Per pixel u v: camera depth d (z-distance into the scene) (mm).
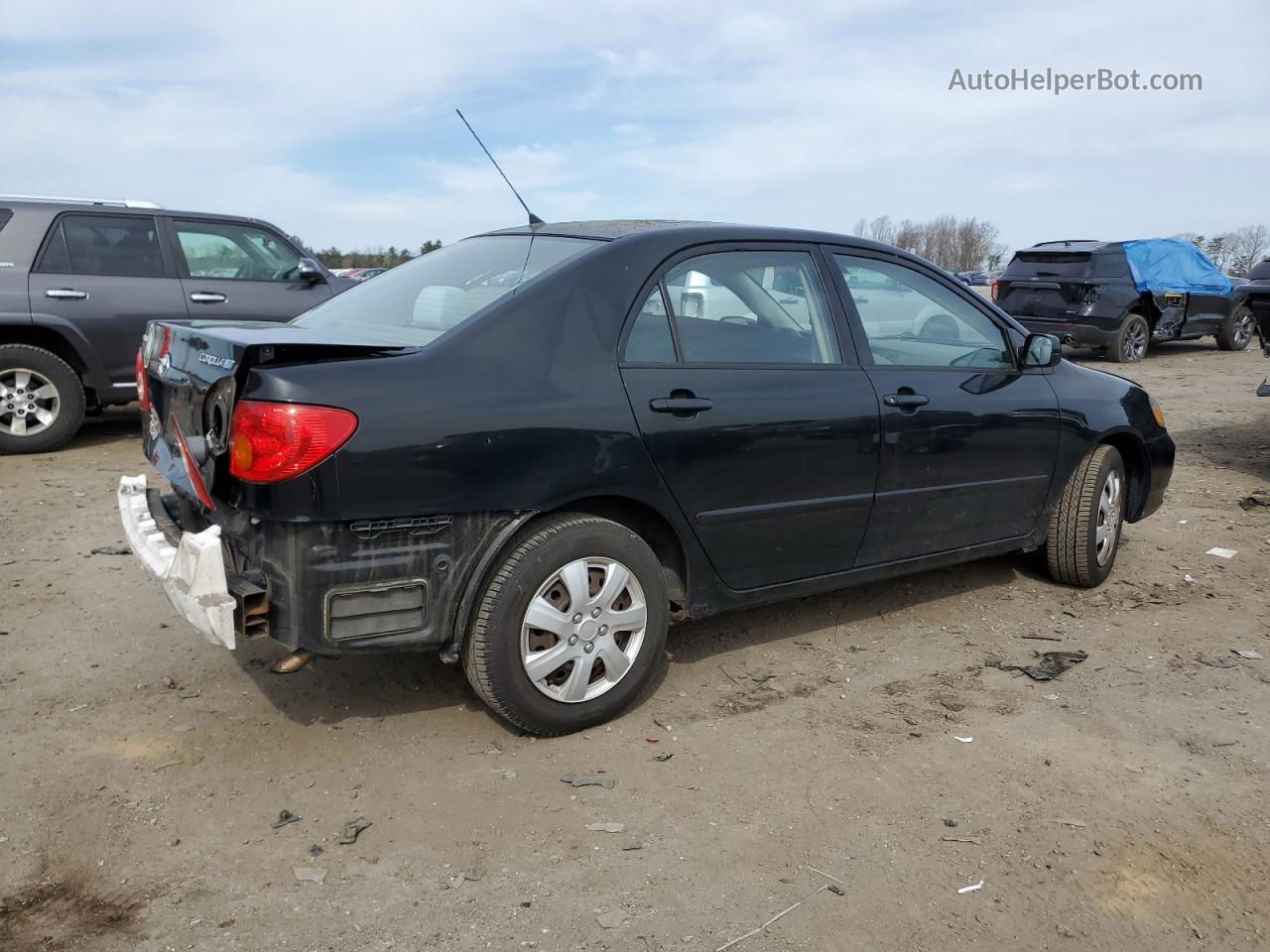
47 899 2551
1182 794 3152
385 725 3506
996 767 3309
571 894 2623
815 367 3920
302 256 8883
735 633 4445
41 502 6336
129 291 7996
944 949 2451
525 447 3152
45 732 3393
